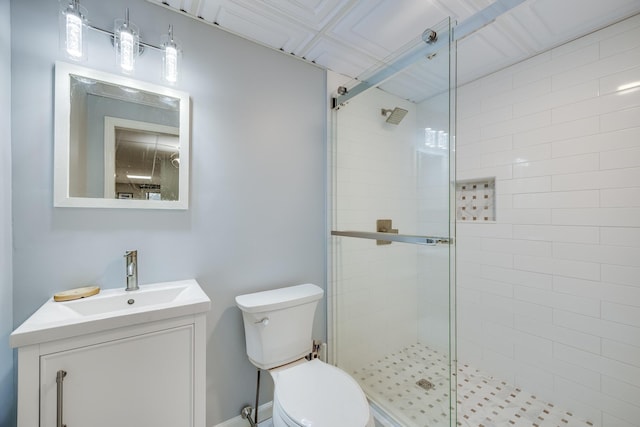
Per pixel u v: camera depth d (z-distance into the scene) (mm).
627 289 1375
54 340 788
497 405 1633
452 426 1256
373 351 1663
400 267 1522
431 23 1383
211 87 1388
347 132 1799
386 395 1569
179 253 1295
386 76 1559
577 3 1270
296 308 1417
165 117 1254
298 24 1393
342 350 1851
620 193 1400
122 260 1166
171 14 1284
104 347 863
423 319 1416
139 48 1198
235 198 1457
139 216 1202
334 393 1101
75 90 1078
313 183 1771
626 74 1384
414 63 1416
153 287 1180
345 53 1649
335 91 1867
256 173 1529
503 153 1887
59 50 1050
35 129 1009
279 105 1621
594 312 1481
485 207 2049
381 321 1622
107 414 871
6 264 938
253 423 1424
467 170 2104
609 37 1436
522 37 1532
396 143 1531
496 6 1174
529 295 1745
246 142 1495
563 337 1596
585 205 1519
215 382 1392
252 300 1367
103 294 1070
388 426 1433
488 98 1973
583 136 1527
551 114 1657
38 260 1014
